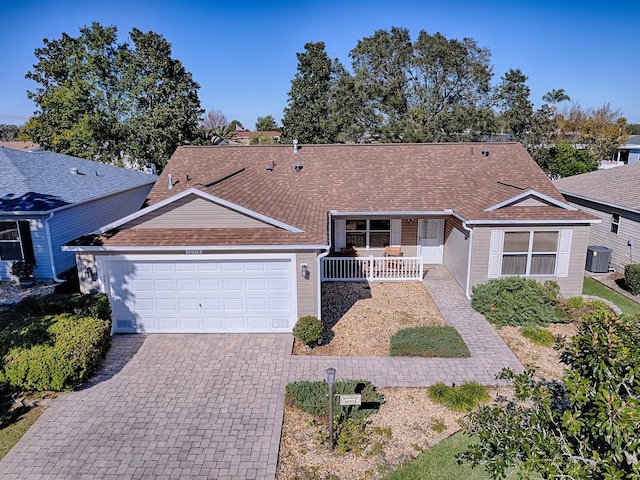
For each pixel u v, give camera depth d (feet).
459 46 150.20
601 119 163.43
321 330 38.70
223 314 41.93
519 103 136.56
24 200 54.03
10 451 26.50
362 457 25.81
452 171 62.69
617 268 61.57
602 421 14.24
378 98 153.89
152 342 40.34
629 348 15.87
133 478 24.40
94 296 40.01
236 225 42.47
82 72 113.19
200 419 29.35
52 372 30.68
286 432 28.09
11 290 52.08
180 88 120.67
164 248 39.70
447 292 52.37
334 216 56.39
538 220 47.78
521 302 43.62
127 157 124.47
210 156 67.92
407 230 61.93
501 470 16.92
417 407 30.35
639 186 63.26
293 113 148.25
